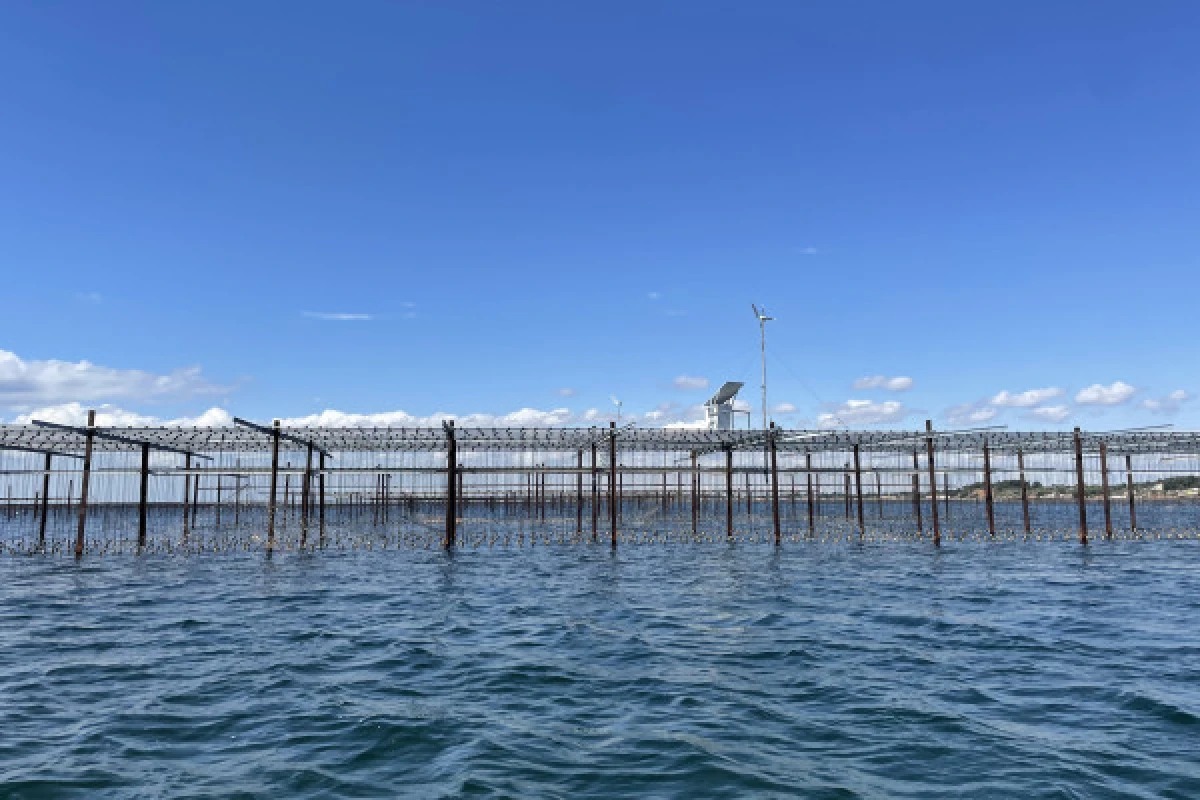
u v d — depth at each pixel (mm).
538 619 20984
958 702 12547
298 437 42406
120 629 19703
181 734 11016
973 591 26500
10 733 11070
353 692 13344
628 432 43625
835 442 47625
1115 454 52875
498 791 8773
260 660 15984
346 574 32781
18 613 22406
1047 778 9148
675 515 82750
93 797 8641
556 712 12070
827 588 27359
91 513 98125
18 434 38781
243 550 44812
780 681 13984
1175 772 9320
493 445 44281
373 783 9094
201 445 43188
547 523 72250
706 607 22984
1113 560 38344
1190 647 16906
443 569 34688
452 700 12805
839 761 9797
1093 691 13148
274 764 9758
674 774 9352
